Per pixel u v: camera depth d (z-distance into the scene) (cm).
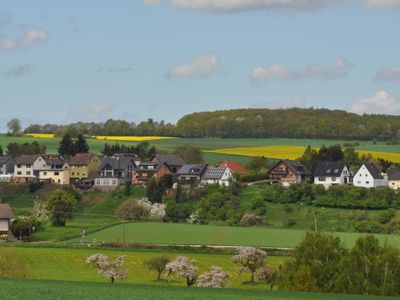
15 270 11062
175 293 8125
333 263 10356
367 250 10212
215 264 13500
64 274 12369
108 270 11950
